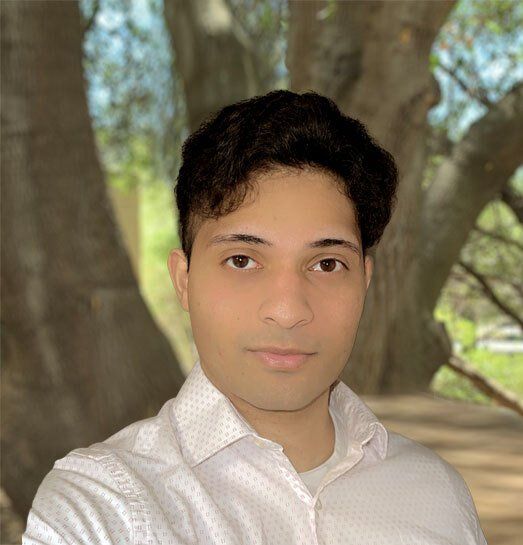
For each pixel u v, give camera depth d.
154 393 4.02
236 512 0.95
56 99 3.98
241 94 5.69
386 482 1.09
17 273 3.91
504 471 2.98
